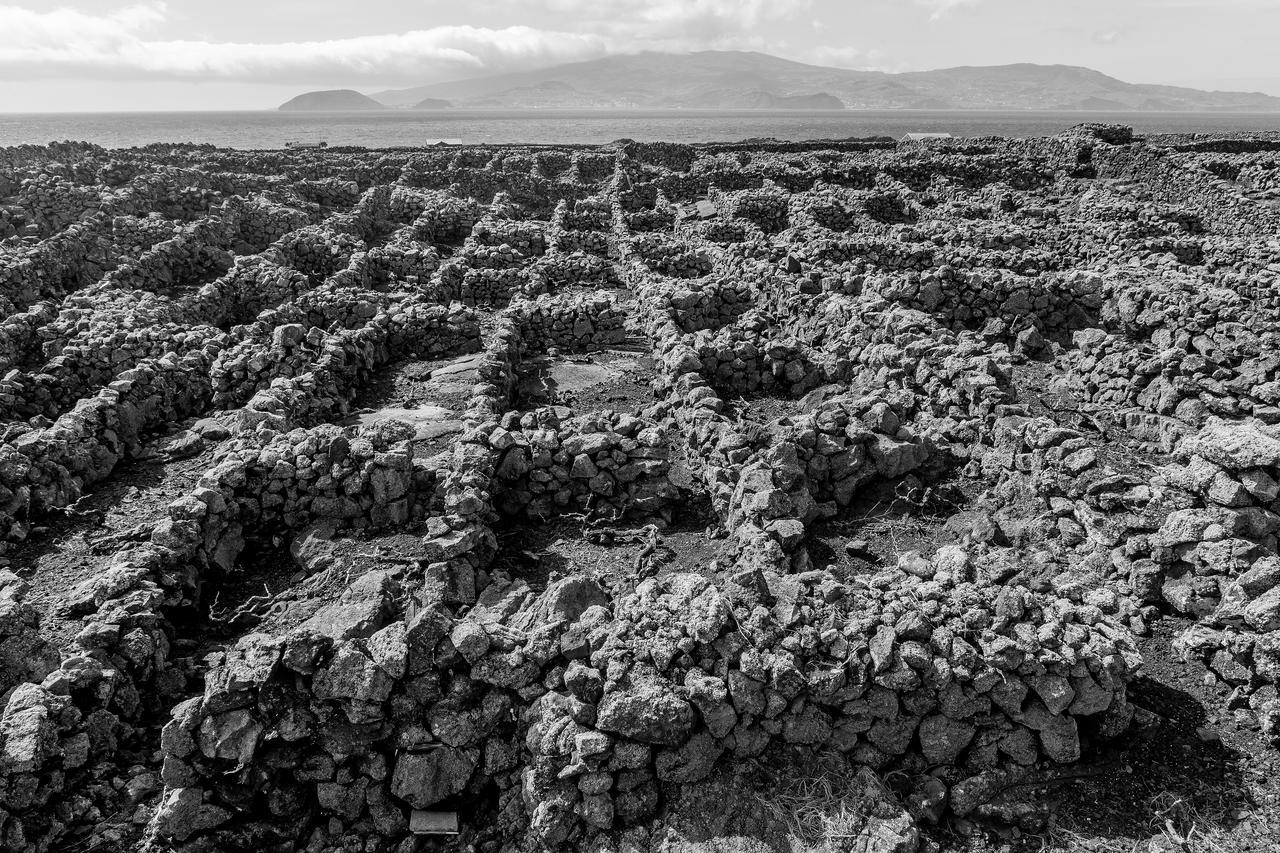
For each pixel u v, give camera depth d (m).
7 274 21.78
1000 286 19.33
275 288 23.02
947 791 7.51
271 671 7.26
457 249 30.81
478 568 10.41
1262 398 13.98
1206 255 23.52
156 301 20.66
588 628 7.88
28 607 8.72
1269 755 7.80
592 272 26.03
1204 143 51.41
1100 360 16.16
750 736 7.53
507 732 7.77
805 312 19.61
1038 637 7.68
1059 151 47.75
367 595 9.12
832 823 7.11
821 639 7.63
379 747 7.60
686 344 17.00
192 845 7.09
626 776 7.33
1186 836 7.07
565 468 11.90
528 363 19.39
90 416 13.37
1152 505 10.23
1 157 41.91
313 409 15.09
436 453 13.78
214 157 51.88
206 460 13.96
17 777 6.91
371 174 47.72
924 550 11.19
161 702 8.57
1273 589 8.52
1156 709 8.39
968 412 13.82
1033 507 11.77
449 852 7.47
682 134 155.88
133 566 9.34
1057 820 7.30
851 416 12.76
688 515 12.21
